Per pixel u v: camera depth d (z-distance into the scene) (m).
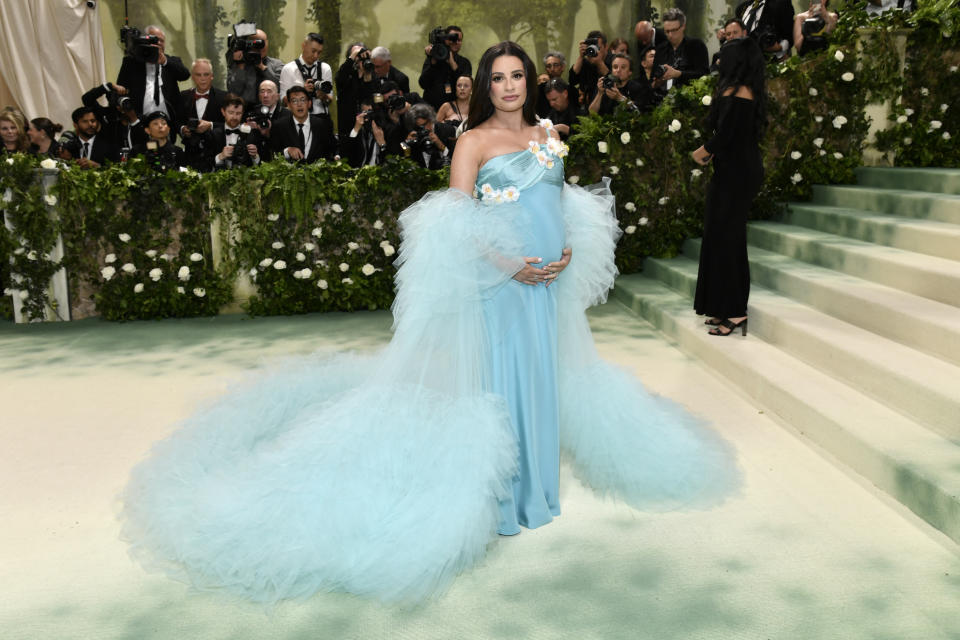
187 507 2.84
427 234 2.73
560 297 3.22
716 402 4.28
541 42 10.30
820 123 6.82
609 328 5.90
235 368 5.18
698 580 2.59
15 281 6.41
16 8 9.10
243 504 2.76
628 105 7.17
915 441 3.23
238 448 3.43
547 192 2.88
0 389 4.77
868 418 3.50
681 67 7.93
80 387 4.80
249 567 2.57
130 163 6.43
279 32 10.07
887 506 3.04
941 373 3.58
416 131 6.86
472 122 2.94
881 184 6.51
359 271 6.77
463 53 10.32
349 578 2.55
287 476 2.81
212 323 6.46
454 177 2.83
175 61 7.76
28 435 4.01
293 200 6.41
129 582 2.63
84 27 9.36
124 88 7.27
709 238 4.91
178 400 4.55
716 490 3.19
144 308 6.56
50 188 6.30
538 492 2.96
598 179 7.20
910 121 6.85
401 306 2.81
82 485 3.40
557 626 2.36
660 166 7.17
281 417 3.74
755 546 2.79
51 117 9.38
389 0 10.12
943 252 4.74
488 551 2.80
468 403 2.81
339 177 6.53
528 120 3.00
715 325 5.12
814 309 4.91
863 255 4.97
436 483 2.73
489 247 2.73
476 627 2.36
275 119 7.33
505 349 2.87
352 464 2.77
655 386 4.54
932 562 2.65
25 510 3.16
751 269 5.79
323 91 7.41
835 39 6.88
